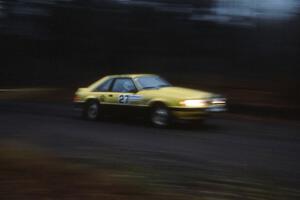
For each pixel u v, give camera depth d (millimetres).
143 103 14570
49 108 21094
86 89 16703
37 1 37188
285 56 25703
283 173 7949
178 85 25953
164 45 32312
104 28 34875
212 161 8898
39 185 5863
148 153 9625
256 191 6547
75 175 6426
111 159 8664
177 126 14594
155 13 32719
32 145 9703
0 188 5691
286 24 25953
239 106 19203
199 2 30781
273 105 18625
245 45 28078
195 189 6453
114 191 5840
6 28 39094
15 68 38594
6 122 15492
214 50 29594
